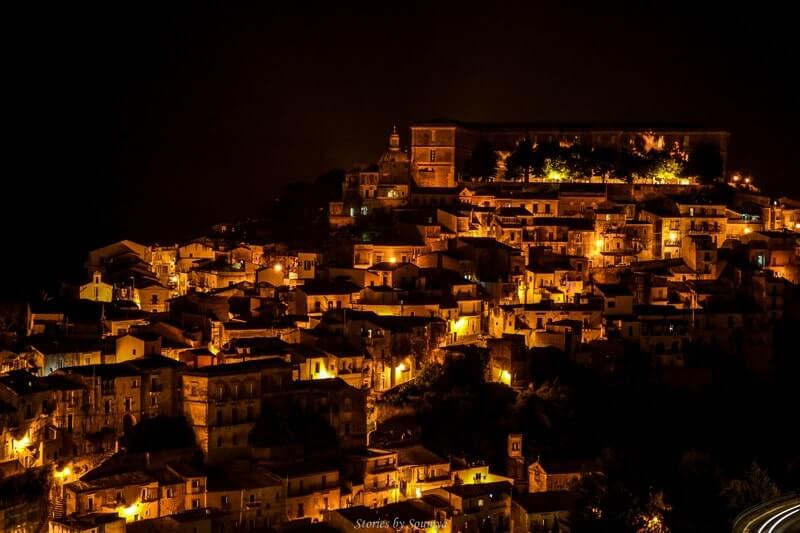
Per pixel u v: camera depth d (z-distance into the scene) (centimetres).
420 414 19175
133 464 16562
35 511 15338
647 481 16262
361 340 19700
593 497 15962
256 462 17175
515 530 16700
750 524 13788
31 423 16738
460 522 16425
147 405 17738
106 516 15262
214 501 16188
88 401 17325
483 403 19438
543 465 17700
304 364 18888
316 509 16700
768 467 18412
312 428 17888
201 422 17312
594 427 19162
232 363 18212
